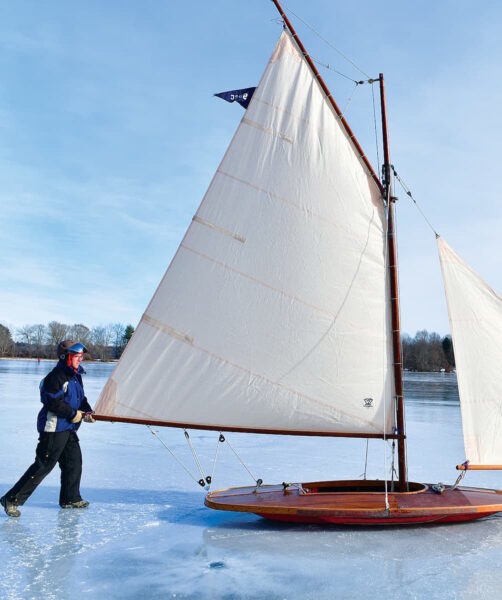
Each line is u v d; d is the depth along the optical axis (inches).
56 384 242.2
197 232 269.9
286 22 281.3
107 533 217.2
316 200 267.3
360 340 257.9
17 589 159.8
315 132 272.5
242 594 157.3
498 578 169.0
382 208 271.1
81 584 164.2
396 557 188.4
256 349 261.3
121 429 578.9
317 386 255.9
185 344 265.4
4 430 524.4
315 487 253.3
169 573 173.6
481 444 242.2
